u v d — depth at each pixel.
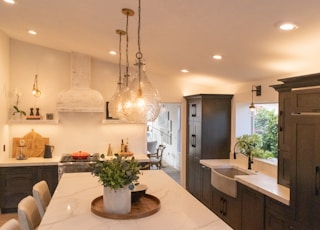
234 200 4.07
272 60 3.37
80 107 5.45
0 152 4.98
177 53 3.95
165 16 2.66
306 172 2.64
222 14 2.34
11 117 5.52
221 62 3.97
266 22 2.31
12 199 4.98
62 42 4.91
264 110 4.98
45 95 5.74
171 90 6.29
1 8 3.55
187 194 2.86
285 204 2.93
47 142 5.71
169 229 1.98
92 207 2.34
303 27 2.28
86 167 5.09
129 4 2.56
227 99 5.54
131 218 2.17
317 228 2.52
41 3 3.09
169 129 9.67
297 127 2.77
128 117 2.60
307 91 2.74
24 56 5.65
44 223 2.08
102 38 4.00
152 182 3.33
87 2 2.76
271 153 4.59
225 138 5.55
